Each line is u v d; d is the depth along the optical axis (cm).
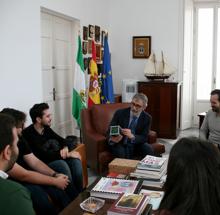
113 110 411
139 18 672
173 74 660
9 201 123
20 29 377
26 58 391
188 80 685
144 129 365
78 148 321
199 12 690
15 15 367
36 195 234
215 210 89
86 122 394
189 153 94
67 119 550
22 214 123
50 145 309
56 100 511
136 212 166
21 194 127
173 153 96
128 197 184
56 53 504
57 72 510
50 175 262
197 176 91
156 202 198
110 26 690
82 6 550
